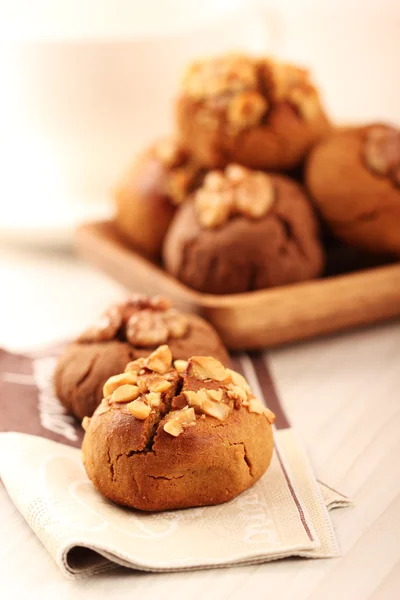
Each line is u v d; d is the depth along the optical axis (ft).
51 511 1.03
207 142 1.39
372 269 1.38
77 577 1.00
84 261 1.64
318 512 1.04
